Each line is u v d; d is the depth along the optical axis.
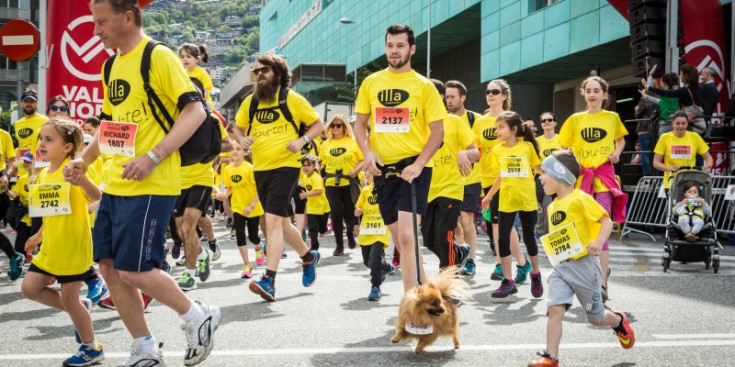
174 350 4.98
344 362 4.71
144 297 6.43
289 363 4.68
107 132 4.05
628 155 17.03
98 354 4.66
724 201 13.52
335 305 6.89
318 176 11.48
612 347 5.15
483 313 6.49
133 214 3.98
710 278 8.75
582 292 4.85
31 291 4.68
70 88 12.01
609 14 24.86
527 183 7.28
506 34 32.56
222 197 9.83
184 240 7.88
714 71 14.86
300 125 7.35
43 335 5.50
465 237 9.12
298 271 9.44
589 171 7.71
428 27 40.00
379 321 6.09
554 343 4.61
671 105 14.14
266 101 7.31
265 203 7.25
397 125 5.59
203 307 4.22
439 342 5.29
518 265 8.31
